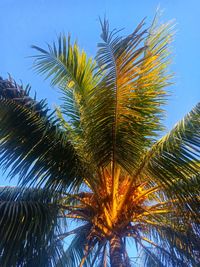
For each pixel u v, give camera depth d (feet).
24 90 20.57
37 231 18.26
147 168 20.13
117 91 18.95
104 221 21.40
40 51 20.52
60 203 20.79
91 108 19.48
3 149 19.67
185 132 19.36
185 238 21.44
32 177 19.43
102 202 21.45
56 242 20.58
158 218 22.12
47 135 20.01
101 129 19.83
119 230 21.06
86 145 20.36
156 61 20.49
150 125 20.76
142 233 23.73
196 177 19.63
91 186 21.33
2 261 17.22
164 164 19.60
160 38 21.45
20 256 17.65
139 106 19.77
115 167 21.35
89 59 20.35
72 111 22.15
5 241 17.53
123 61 18.42
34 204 19.25
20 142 19.81
